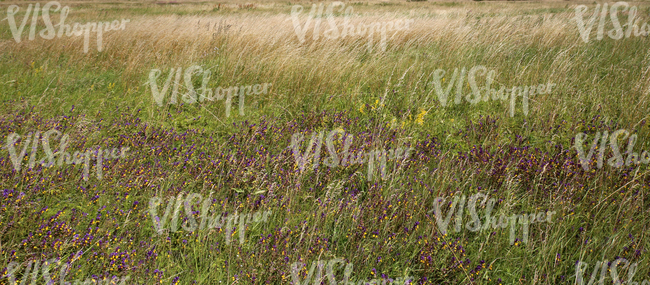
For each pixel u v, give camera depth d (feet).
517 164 12.90
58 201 11.32
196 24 34.01
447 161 13.57
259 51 23.94
